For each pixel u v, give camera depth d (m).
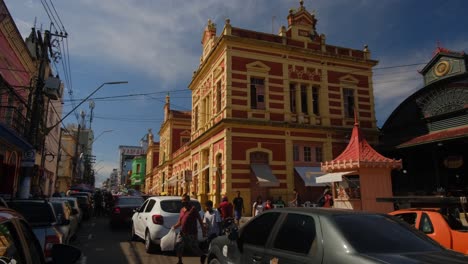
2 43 16.47
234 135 23.59
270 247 5.16
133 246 13.00
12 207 8.42
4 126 13.12
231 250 6.16
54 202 12.20
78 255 3.84
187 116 48.03
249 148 23.78
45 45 18.59
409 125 21.92
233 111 23.81
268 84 25.06
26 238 3.38
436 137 18.88
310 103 26.17
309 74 26.47
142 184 87.69
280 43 25.75
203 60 31.30
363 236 4.28
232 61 24.33
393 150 21.48
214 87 26.89
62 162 52.50
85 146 58.44
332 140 26.17
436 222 8.15
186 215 9.43
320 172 24.67
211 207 11.98
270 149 24.31
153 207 12.20
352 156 15.77
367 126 27.64
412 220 8.84
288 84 25.64
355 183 15.38
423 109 21.12
